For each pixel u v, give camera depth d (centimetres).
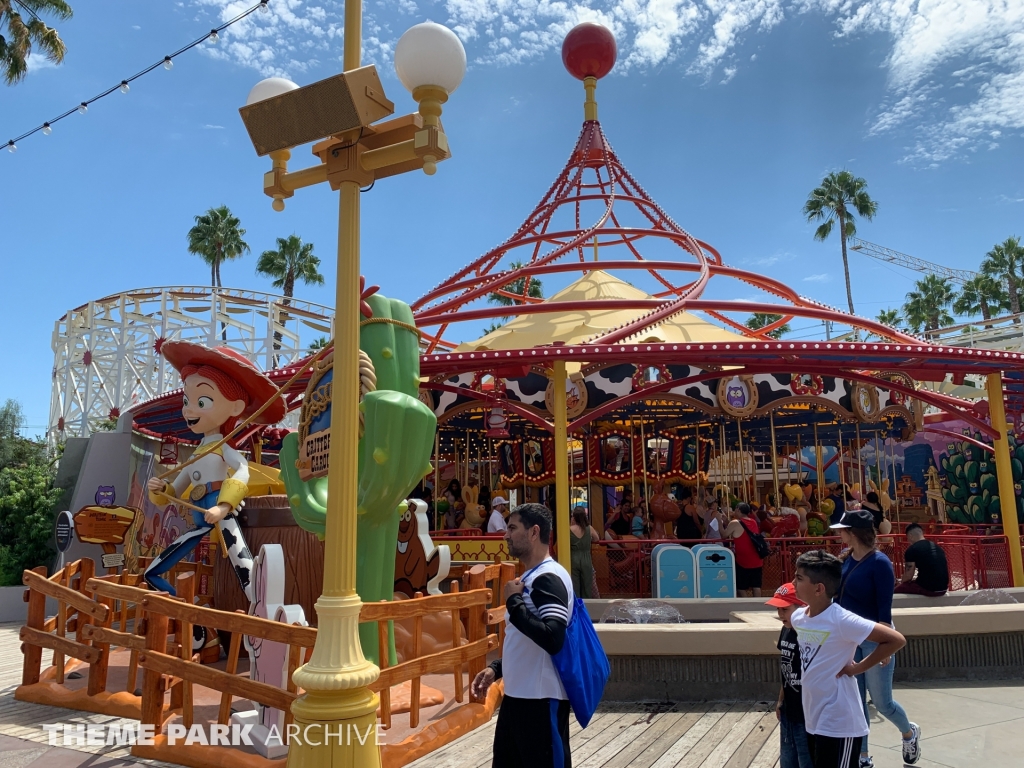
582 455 1736
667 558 1111
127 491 1498
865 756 466
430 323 1344
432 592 789
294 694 487
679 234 1589
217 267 5141
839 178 5606
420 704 620
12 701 687
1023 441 1761
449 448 2023
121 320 3541
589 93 1816
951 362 1090
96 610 663
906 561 932
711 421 1720
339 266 436
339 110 429
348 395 421
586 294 1705
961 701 664
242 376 817
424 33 424
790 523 1330
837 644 354
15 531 1515
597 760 525
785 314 1330
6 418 4306
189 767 509
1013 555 1123
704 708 661
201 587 975
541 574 333
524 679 330
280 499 841
